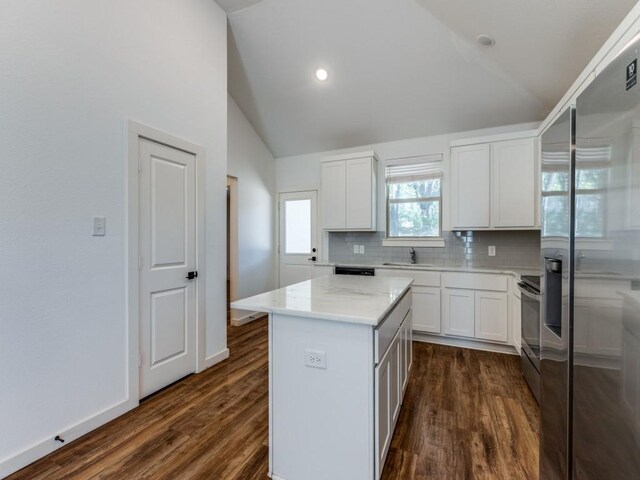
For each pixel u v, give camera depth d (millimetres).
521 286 2670
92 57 1955
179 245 2604
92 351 1952
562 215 1220
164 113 2445
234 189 4312
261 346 3486
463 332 3424
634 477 769
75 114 1870
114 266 2088
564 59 2340
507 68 2955
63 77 1811
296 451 1533
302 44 3346
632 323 775
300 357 1521
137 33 2234
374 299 1745
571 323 1126
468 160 3611
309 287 2176
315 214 4957
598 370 933
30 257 1671
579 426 1045
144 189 2305
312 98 4008
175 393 2402
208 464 1652
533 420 2029
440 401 2275
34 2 1684
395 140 4359
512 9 2033
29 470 1593
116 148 2096
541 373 1462
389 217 4445
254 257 4691
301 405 1521
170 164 2518
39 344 1702
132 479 1541
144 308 2307
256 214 4750
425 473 1569
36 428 1678
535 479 1530
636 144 756
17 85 1619
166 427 1972
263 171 4934
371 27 3045
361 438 1406
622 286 815
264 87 3982
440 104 3682
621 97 816
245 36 3375
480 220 3553
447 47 3031
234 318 4309
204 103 2836
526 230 3686
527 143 3346
